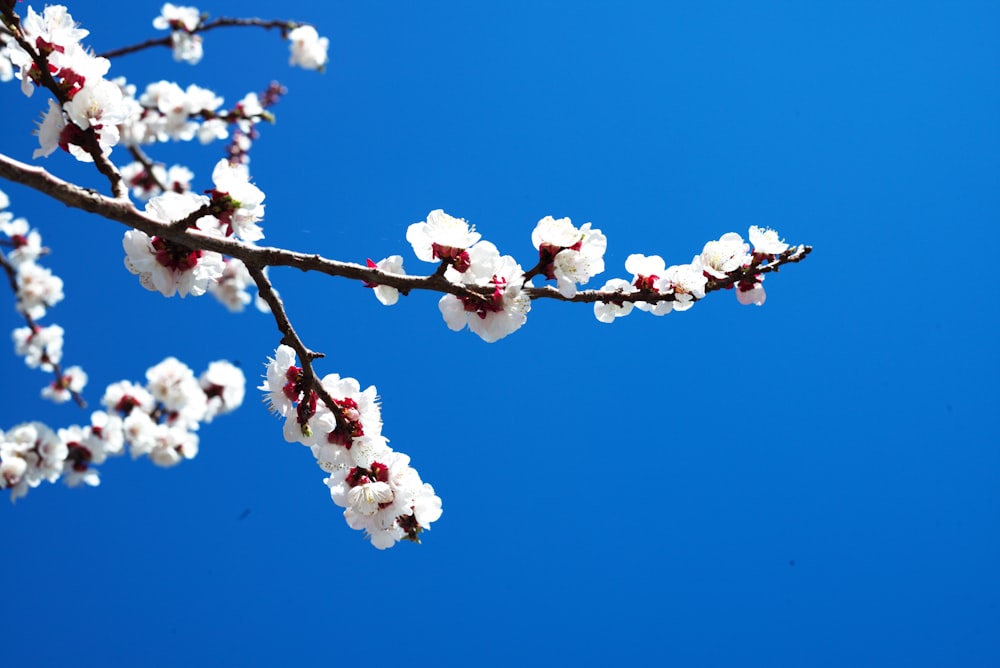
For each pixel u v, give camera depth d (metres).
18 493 1.31
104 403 1.44
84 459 1.36
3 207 1.53
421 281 1.09
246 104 1.67
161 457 1.42
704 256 1.15
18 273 1.52
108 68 1.11
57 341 1.58
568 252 1.11
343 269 1.09
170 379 1.46
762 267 1.15
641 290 1.15
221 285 1.70
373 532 1.14
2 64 1.26
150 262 1.09
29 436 1.31
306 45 1.72
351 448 1.13
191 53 1.54
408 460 1.14
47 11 1.11
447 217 1.10
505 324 1.11
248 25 1.37
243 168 1.09
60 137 1.10
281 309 1.11
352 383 1.13
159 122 1.56
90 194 1.07
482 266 1.10
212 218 1.10
